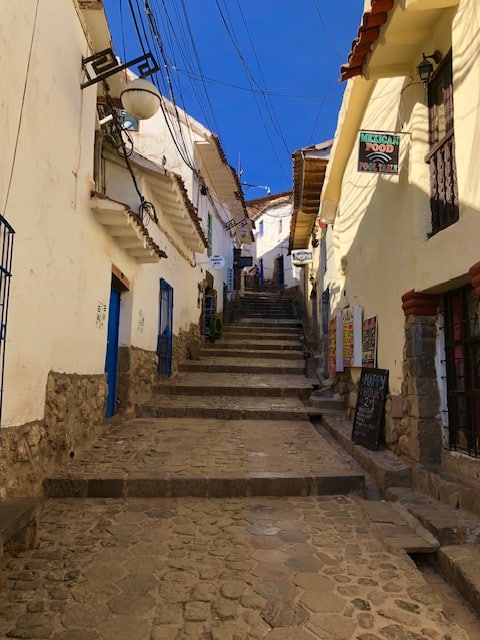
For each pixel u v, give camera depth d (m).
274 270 26.05
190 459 4.88
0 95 3.03
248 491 4.21
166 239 8.98
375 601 2.48
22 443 3.51
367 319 5.97
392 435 4.76
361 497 4.23
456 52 3.44
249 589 2.58
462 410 3.83
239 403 7.94
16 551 2.97
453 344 3.94
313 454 5.26
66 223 4.35
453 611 2.54
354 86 5.87
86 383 5.13
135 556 2.96
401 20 3.81
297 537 3.29
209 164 12.59
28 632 2.18
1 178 3.07
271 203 26.34
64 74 4.26
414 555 3.14
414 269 4.25
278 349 12.73
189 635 2.18
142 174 7.14
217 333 13.59
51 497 4.03
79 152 4.71
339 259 7.97
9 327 3.23
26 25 3.40
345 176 7.53
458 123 3.43
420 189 4.20
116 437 5.79
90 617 2.31
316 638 2.17
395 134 4.47
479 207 3.17
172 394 8.45
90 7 4.65
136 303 7.19
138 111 4.93
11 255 3.18
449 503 3.58
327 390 8.31
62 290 4.29
